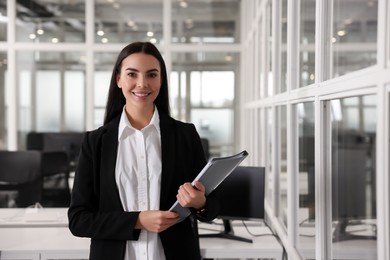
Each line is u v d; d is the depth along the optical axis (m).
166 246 1.75
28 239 2.98
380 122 1.22
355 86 1.43
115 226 1.66
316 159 1.99
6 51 6.40
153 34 6.54
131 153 1.76
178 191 1.65
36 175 4.59
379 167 1.23
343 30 1.83
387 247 1.19
